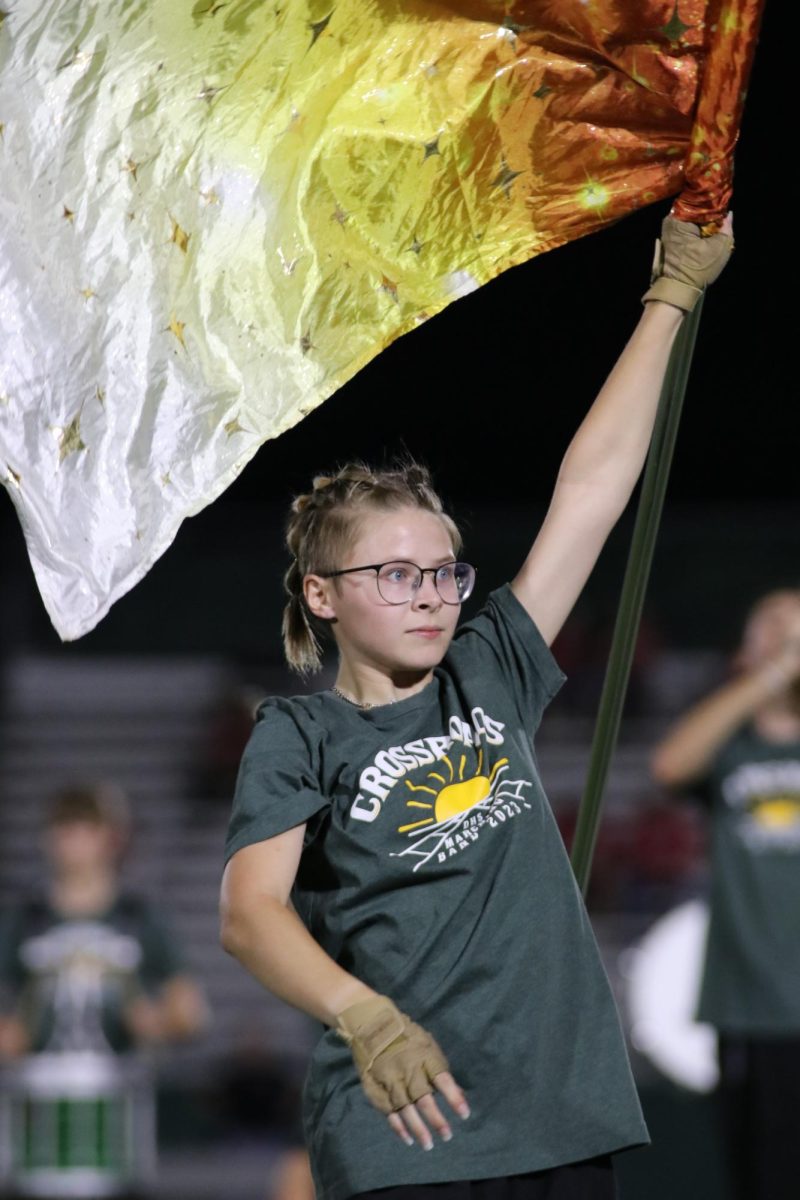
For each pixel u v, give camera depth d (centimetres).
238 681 5616
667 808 4344
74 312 927
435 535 934
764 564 5209
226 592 5750
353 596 926
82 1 942
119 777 5391
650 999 2412
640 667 5084
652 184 968
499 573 5062
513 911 877
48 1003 2194
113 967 2202
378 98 959
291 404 929
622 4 944
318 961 800
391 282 949
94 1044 2188
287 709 924
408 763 901
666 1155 2373
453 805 893
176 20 945
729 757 1866
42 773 5419
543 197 967
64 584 891
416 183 958
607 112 964
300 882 906
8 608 5731
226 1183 3294
